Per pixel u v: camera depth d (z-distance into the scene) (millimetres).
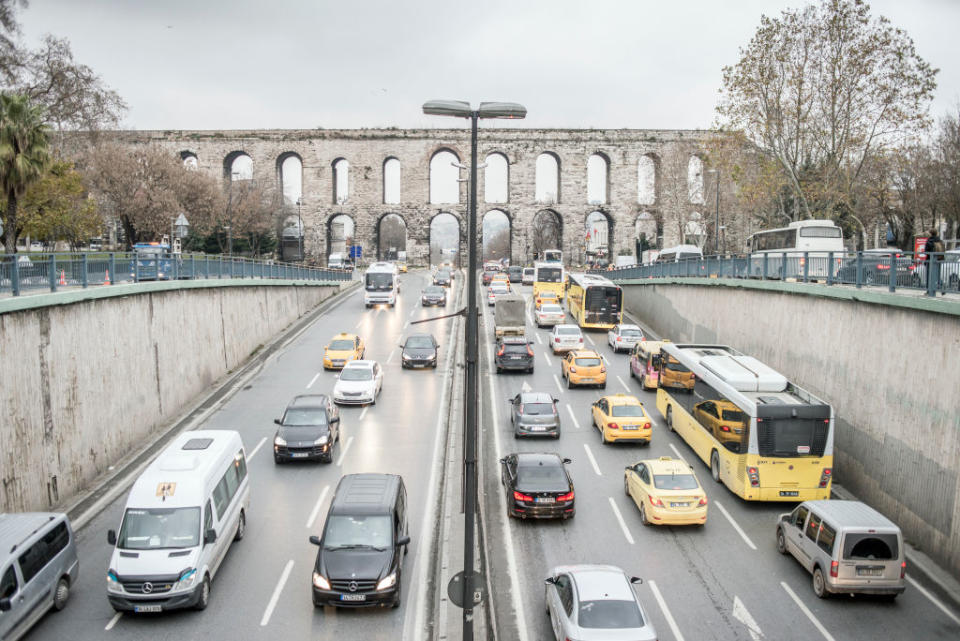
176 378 31422
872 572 16172
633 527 20500
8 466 19125
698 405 26172
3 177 36688
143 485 16969
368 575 15812
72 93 57656
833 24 43250
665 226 96688
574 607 13703
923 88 42188
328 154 102938
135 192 62719
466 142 102500
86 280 23844
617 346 44438
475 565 18016
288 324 53281
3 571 14141
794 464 21438
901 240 59562
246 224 84562
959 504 17703
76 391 22734
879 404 21672
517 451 26734
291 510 21500
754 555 18875
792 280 29750
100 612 16094
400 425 29859
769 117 45688
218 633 15266
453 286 79625
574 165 102625
